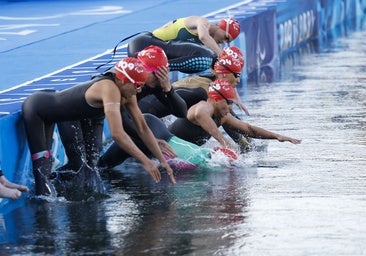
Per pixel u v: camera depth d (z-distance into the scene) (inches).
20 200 775.7
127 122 858.8
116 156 871.7
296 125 1040.2
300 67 1549.0
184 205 737.0
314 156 887.7
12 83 1076.5
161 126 891.4
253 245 629.6
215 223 682.8
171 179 777.6
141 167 882.1
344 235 644.1
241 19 1480.1
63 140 829.2
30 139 786.2
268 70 1530.5
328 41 1905.8
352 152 900.0
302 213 698.8
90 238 660.7
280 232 655.1
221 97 895.7
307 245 625.3
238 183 799.1
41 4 2062.0
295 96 1250.0
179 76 1193.4
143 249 630.5
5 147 786.8
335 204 720.3
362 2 2393.0
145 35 1030.4
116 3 2004.2
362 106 1154.7
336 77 1418.6
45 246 647.1
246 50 1488.7
